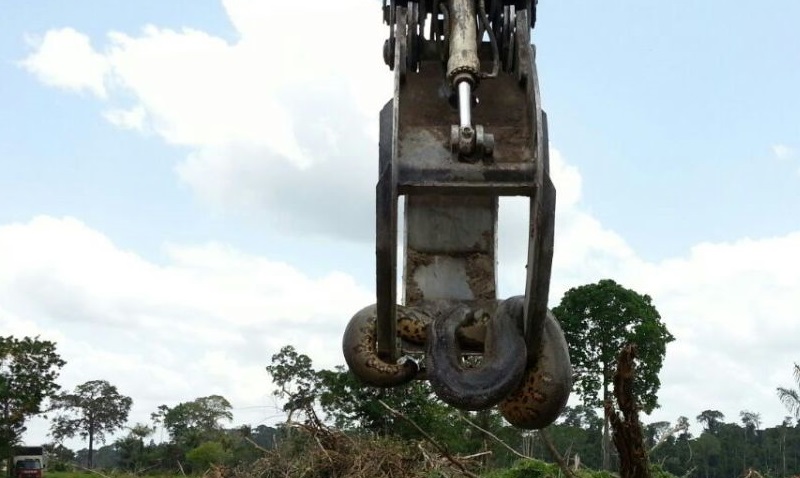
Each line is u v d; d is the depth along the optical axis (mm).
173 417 58250
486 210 4551
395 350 4195
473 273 4469
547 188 3578
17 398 48562
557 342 4059
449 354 3910
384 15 4605
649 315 35250
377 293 3809
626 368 5355
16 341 49344
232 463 19406
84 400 75875
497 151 3809
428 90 4156
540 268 3607
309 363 30938
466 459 13172
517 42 4125
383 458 13641
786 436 40344
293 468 14000
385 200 3660
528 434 13734
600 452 29453
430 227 4527
